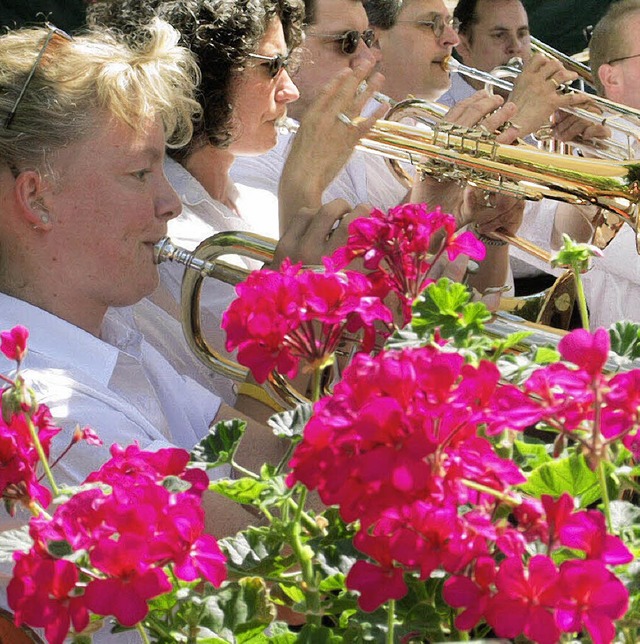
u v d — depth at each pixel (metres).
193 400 5.90
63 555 2.74
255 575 3.03
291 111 8.95
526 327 4.43
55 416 4.66
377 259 3.61
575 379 2.54
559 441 2.56
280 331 3.02
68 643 3.46
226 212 7.43
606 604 2.29
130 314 6.33
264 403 5.79
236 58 7.02
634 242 9.50
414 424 2.39
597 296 9.75
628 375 2.56
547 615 2.31
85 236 5.09
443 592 2.42
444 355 2.52
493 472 2.46
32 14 12.80
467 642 2.29
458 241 3.73
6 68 5.07
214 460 3.21
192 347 5.63
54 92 5.01
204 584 3.01
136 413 5.03
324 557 2.97
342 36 8.82
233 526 4.88
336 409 2.46
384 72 10.43
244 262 6.93
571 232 9.62
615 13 10.57
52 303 5.16
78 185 5.05
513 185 7.49
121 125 5.07
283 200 6.74
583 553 2.73
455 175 7.50
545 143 9.38
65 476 4.65
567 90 8.97
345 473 2.41
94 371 5.11
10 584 2.58
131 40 6.92
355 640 2.87
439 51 10.31
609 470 2.94
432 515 2.40
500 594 2.34
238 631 3.04
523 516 2.48
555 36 14.98
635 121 8.93
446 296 3.25
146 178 5.21
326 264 3.24
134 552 2.53
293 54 7.71
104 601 2.51
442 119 7.86
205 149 7.36
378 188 9.45
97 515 2.67
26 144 5.00
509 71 10.02
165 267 6.89
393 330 3.63
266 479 3.01
